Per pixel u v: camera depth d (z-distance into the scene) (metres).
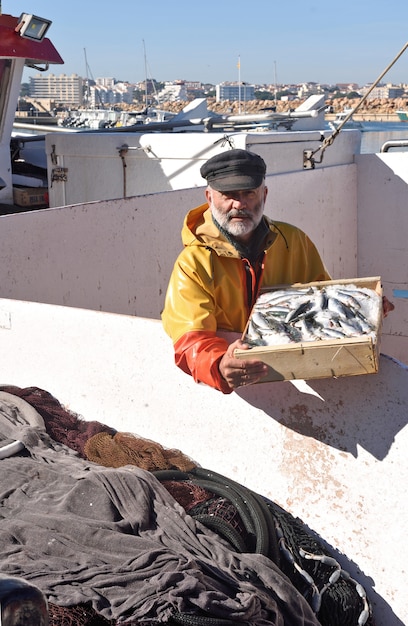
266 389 3.33
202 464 3.63
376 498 3.10
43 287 5.57
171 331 3.34
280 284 3.62
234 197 3.29
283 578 2.90
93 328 3.87
